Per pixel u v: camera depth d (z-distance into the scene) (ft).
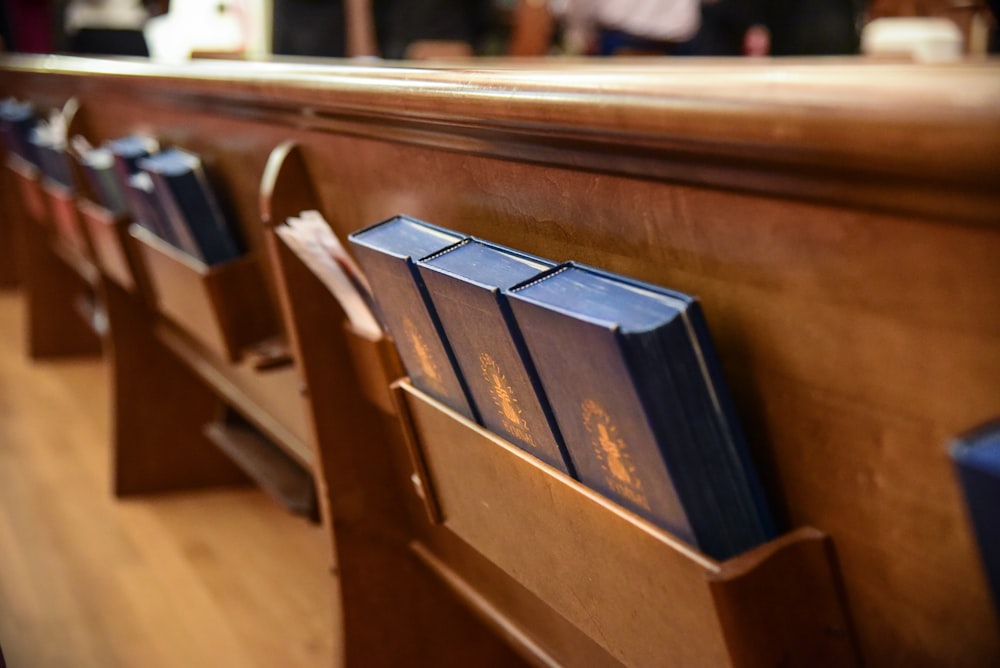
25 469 11.93
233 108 6.47
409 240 4.39
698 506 3.21
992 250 2.37
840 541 3.16
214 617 8.54
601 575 3.83
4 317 18.79
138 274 9.46
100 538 10.11
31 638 8.39
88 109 10.69
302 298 5.98
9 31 22.61
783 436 3.23
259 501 10.70
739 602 3.11
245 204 7.32
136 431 10.78
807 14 15.02
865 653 3.27
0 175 19.69
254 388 8.67
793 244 2.90
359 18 13.24
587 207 3.72
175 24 10.44
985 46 8.84
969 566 2.76
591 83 3.15
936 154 2.21
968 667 2.91
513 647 5.77
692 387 3.12
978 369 2.52
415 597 6.61
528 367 3.61
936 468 2.73
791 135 2.51
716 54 15.16
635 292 3.25
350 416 6.23
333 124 5.19
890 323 2.70
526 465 3.96
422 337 4.35
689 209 3.23
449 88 3.85
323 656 7.88
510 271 3.70
